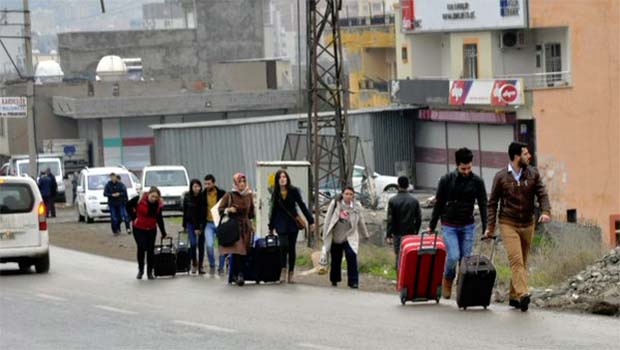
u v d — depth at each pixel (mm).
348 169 79812
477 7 116500
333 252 42719
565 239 60500
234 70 180125
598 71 112000
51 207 102375
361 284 44312
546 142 110938
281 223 43750
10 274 49031
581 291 34906
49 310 34469
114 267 53031
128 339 28016
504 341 26734
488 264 33000
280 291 40438
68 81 180000
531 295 35312
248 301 36719
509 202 32719
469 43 119750
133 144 157750
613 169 112125
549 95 110812
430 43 127312
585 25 112000
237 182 43125
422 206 84812
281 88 179250
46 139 162750
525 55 116750
